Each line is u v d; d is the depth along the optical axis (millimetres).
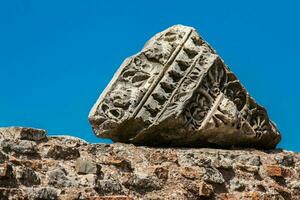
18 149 11250
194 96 13094
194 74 13273
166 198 11703
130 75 13188
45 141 11820
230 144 13492
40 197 10586
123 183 11555
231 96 13609
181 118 12820
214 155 12781
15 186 10586
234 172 12727
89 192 11094
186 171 12188
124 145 12516
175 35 13664
